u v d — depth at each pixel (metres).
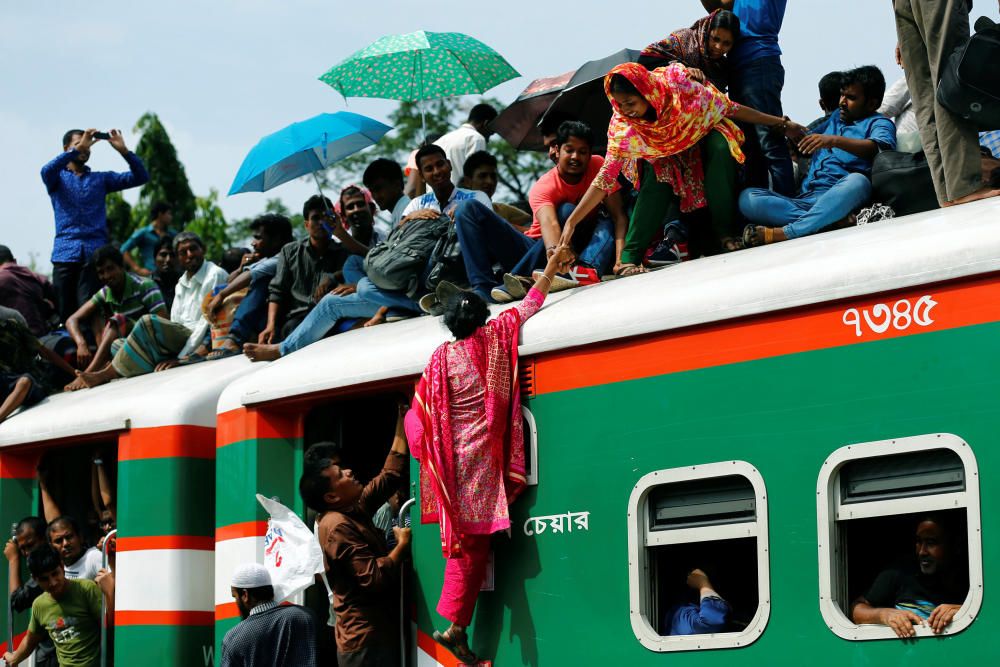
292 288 11.76
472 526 7.83
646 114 8.77
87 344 13.91
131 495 10.30
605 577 7.41
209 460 10.29
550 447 7.79
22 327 12.59
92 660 10.75
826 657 6.52
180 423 10.20
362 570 8.32
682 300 7.34
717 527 7.02
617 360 7.55
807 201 9.05
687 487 7.21
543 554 7.72
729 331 7.12
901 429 6.42
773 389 6.89
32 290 14.73
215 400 10.38
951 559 6.43
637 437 7.39
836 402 6.66
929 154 8.56
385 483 8.77
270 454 9.41
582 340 7.69
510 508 7.91
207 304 12.89
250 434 9.46
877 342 6.57
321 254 11.71
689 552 7.41
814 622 6.57
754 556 7.26
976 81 8.09
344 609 8.48
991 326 6.23
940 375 6.34
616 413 7.51
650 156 9.01
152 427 10.29
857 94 9.45
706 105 8.91
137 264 17.92
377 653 8.37
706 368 7.16
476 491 7.86
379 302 10.41
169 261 14.76
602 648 7.37
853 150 9.22
